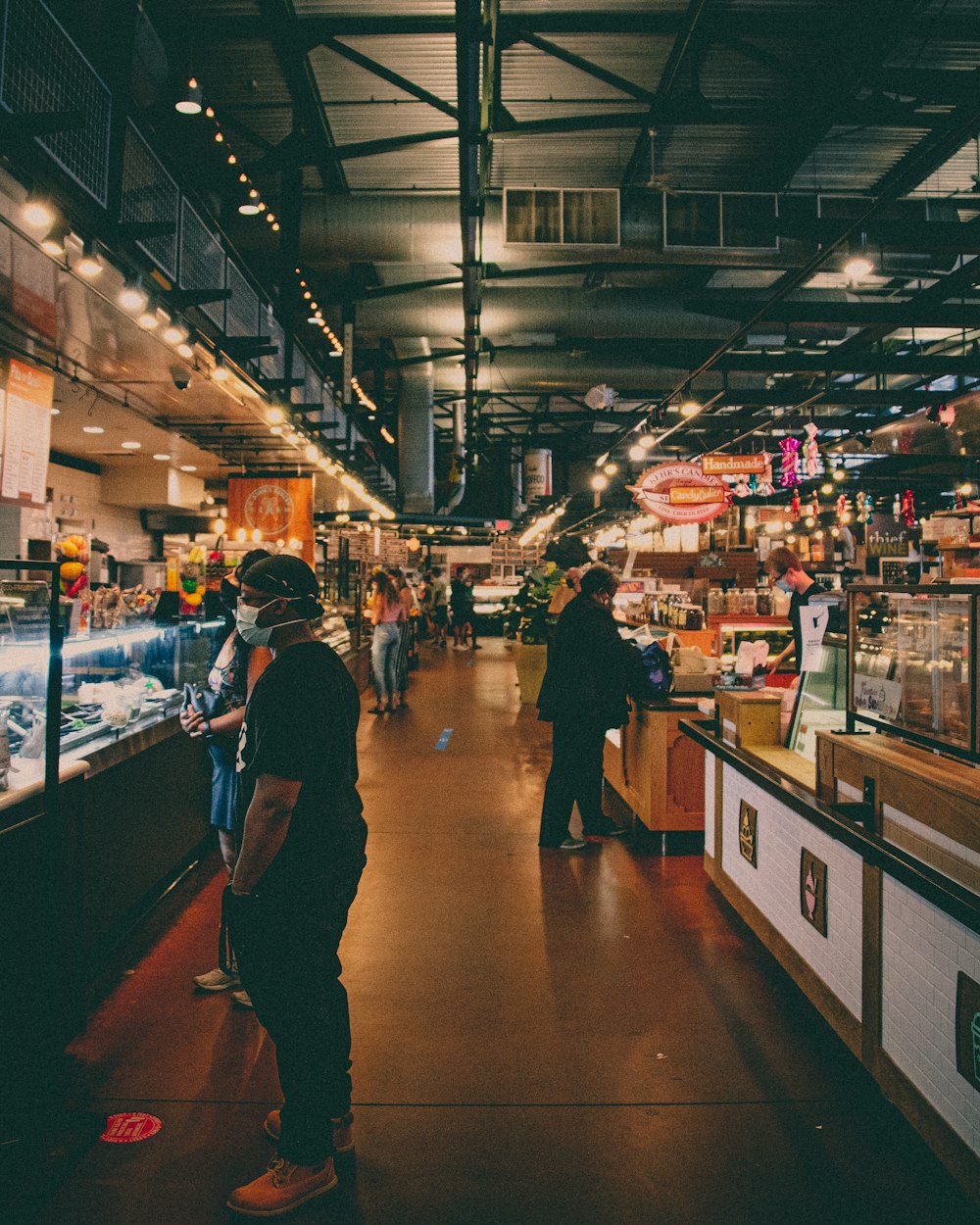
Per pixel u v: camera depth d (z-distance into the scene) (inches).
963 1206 81.8
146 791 152.5
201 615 211.3
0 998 92.4
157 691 179.8
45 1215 81.1
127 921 147.9
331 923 85.7
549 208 293.6
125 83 165.9
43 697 120.3
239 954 83.8
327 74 273.1
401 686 442.3
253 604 87.7
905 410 531.5
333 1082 84.3
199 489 456.4
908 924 90.0
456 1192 84.3
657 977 131.9
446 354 502.9
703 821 194.1
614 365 552.7
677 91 279.6
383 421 685.3
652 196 297.0
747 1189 84.7
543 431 961.5
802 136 304.3
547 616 419.2
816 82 270.7
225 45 254.4
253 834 81.0
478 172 253.0
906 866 85.0
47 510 309.7
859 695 116.7
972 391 444.5
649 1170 87.4
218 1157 89.5
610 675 194.2
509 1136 93.1
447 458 834.8
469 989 128.0
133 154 177.5
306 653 86.5
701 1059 108.5
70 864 107.3
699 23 244.2
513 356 555.8
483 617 1016.9
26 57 132.0
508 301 431.8
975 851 80.4
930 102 254.5
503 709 415.8
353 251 337.4
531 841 203.2
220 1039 113.0
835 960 108.8
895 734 108.2
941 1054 83.4
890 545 587.5
